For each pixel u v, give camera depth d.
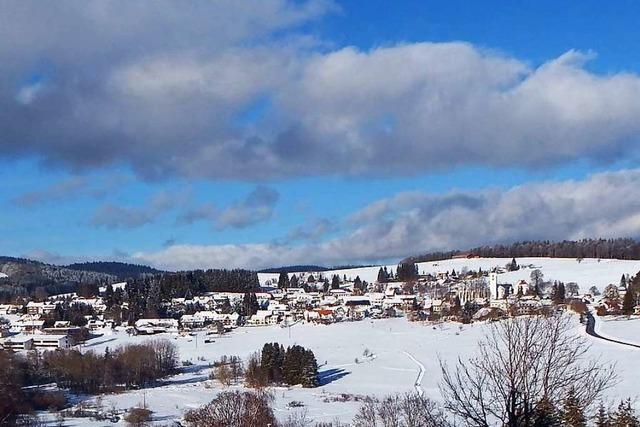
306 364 125.69
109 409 109.50
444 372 22.22
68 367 135.62
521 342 16.80
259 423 77.06
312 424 84.06
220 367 139.25
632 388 79.69
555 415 16.11
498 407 17.25
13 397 108.19
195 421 80.81
